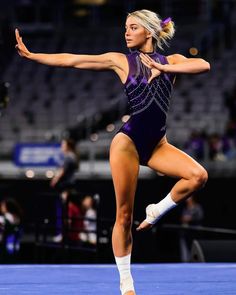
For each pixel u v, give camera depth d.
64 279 14.54
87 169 39.94
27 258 25.78
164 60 11.11
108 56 11.09
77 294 12.73
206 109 46.69
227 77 49.66
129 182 11.03
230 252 18.77
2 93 23.05
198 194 34.12
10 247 25.19
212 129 43.97
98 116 45.91
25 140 46.72
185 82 49.88
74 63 11.03
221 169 37.22
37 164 35.94
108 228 25.48
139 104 10.94
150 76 10.92
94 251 20.69
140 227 11.38
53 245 22.19
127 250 11.27
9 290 13.13
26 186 35.22
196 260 19.08
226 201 34.22
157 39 11.23
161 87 11.01
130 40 11.20
